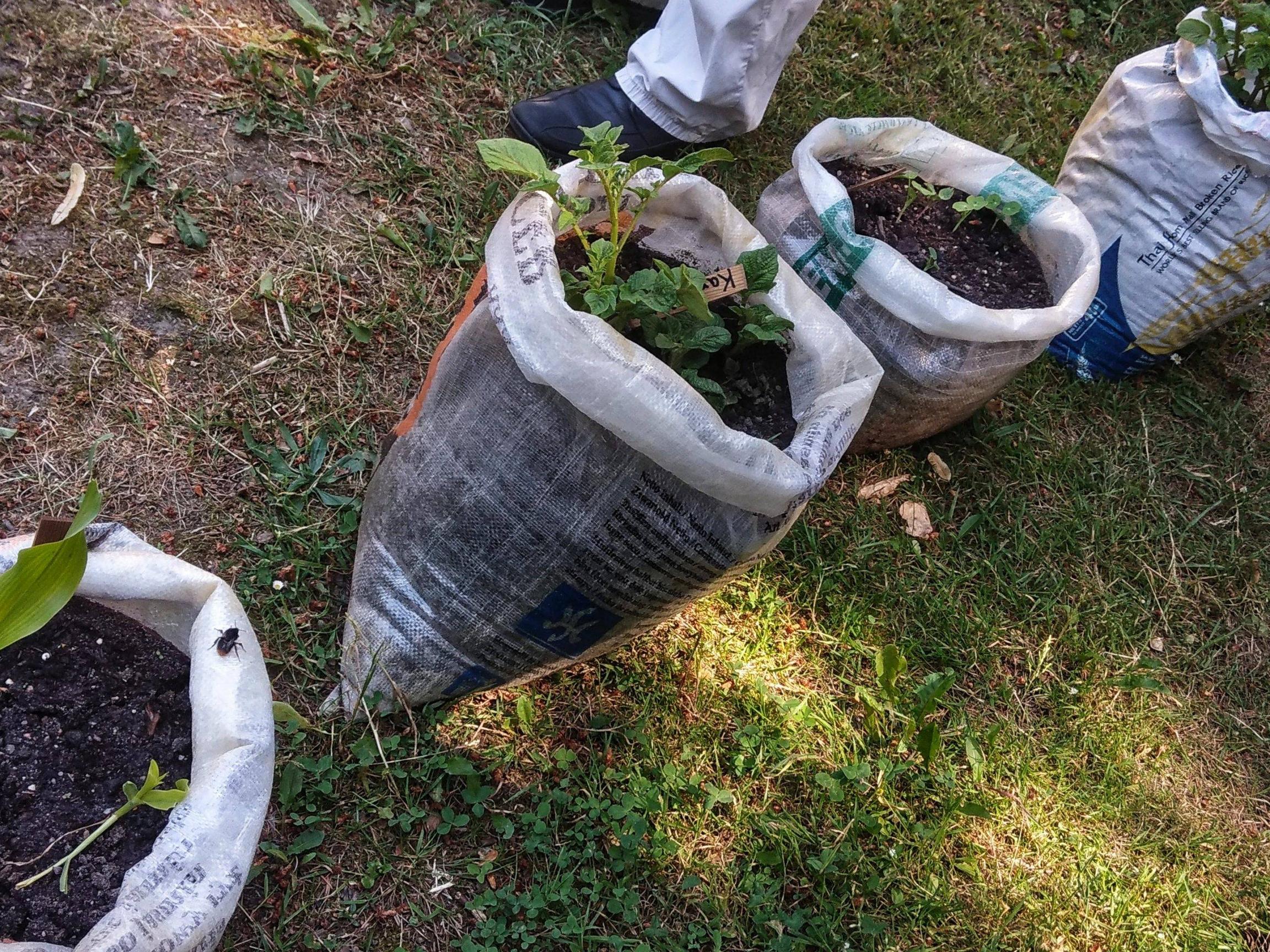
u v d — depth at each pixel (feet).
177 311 5.71
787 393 4.71
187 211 6.07
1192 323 7.23
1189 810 5.90
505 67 7.62
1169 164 6.81
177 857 2.90
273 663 4.81
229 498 5.24
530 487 4.11
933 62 9.22
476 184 6.96
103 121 6.16
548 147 7.25
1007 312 5.73
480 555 4.32
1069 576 6.64
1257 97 6.86
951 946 5.04
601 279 4.18
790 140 8.11
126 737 3.29
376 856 4.53
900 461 6.79
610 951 4.57
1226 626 6.73
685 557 4.21
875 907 5.05
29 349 5.34
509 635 4.58
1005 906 5.26
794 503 4.12
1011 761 5.75
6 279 5.48
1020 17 10.09
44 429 5.15
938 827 5.33
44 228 5.71
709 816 5.08
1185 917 5.49
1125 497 7.13
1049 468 7.09
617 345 3.74
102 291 5.63
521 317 3.86
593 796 4.90
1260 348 8.27
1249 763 6.20
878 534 6.44
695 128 7.45
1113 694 6.23
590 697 5.25
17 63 6.12
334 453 5.62
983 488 6.84
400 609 4.61
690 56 7.06
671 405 3.73
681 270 4.06
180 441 5.33
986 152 6.77
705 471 3.83
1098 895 5.42
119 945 2.68
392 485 4.69
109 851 3.05
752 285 4.45
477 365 4.28
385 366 6.00
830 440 4.31
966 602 6.35
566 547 4.17
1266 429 7.80
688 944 4.69
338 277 6.17
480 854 4.68
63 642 3.37
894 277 5.67
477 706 5.04
